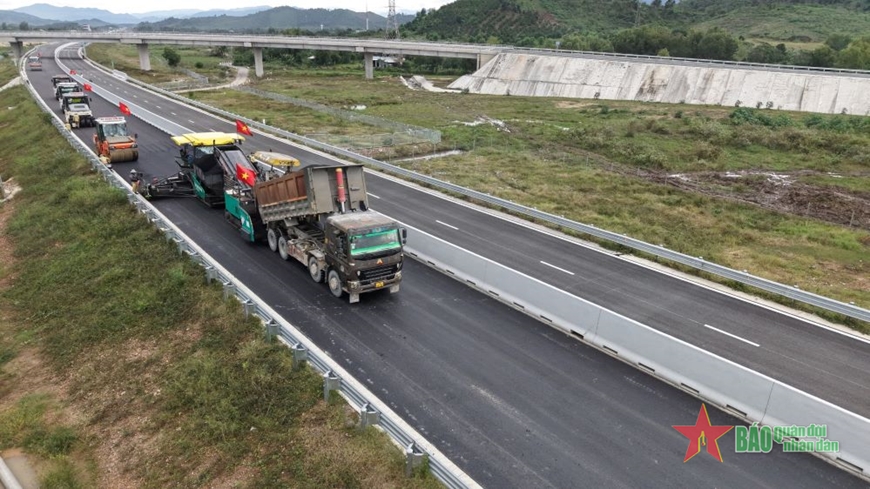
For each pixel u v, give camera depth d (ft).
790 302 63.26
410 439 36.27
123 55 410.52
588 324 53.11
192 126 152.46
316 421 40.24
